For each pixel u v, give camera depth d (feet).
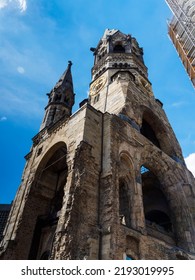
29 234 68.08
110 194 54.80
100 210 53.93
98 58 157.17
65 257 42.11
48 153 80.89
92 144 63.67
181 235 75.25
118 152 67.15
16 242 64.03
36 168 81.35
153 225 72.18
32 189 76.79
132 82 112.37
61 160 88.22
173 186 86.12
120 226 53.67
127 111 88.07
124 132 76.43
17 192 82.48
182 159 102.78
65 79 132.46
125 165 70.69
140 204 63.93
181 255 64.59
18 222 68.39
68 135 70.85
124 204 66.18
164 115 120.98
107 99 105.50
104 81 125.80
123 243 50.90
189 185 87.97
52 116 112.27
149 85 135.74
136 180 68.64
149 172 101.35
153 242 59.88
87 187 54.39
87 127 65.87
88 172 57.06
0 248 64.95
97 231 49.83
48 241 67.00
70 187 52.47
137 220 60.39
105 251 46.34
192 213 79.97
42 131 97.60
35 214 73.15
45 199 78.33
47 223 71.36
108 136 67.97
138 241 55.62
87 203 52.29
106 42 160.66
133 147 76.07
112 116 75.31
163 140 108.47
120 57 142.92
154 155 84.99
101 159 63.57
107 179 58.03
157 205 98.68
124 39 159.53
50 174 85.61
